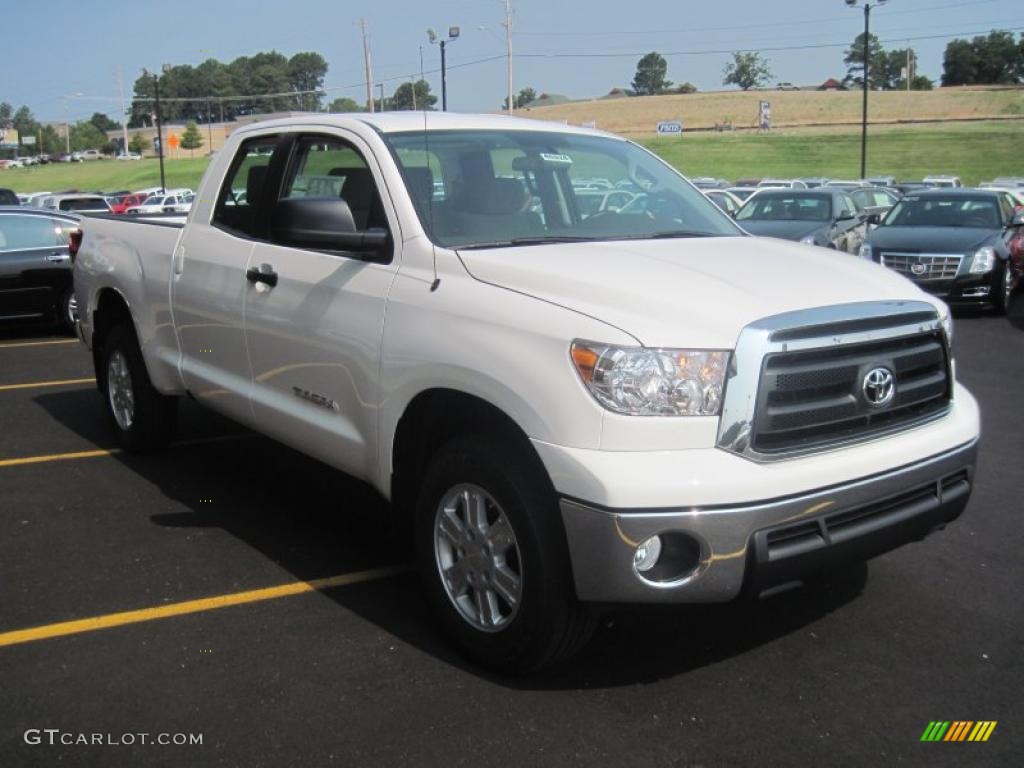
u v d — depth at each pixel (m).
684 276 3.56
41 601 4.28
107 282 6.23
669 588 3.13
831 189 16.80
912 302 3.68
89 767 3.09
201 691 3.54
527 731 3.29
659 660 3.77
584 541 3.13
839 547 3.32
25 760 3.12
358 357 4.06
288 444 4.75
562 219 4.43
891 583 4.49
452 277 3.76
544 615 3.34
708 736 3.26
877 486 3.38
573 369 3.19
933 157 69.88
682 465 3.09
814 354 3.32
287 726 3.31
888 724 3.34
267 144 5.05
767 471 3.15
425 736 3.25
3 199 29.23
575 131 5.08
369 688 3.55
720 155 75.56
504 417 3.46
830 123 96.94
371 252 4.05
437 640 3.93
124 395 6.47
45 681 3.61
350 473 4.32
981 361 10.32
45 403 8.23
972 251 13.28
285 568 4.66
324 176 4.63
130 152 137.75
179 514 5.40
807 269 3.83
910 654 3.82
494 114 5.09
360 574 4.60
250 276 4.79
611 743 3.22
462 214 4.14
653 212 4.69
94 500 5.63
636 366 3.12
